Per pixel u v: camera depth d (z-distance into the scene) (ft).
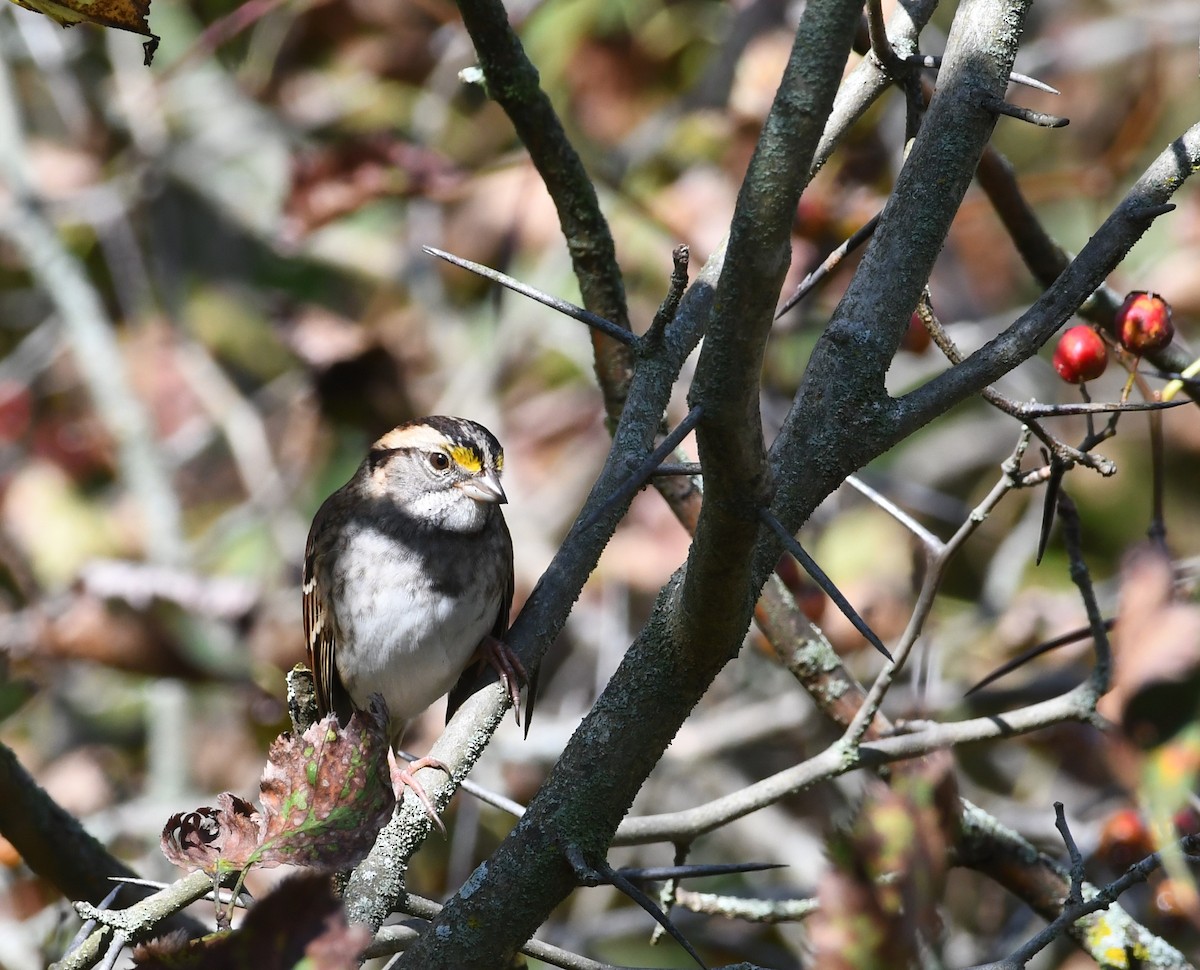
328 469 41.09
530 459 41.50
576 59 42.11
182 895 16.90
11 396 43.11
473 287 43.37
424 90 44.62
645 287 39.83
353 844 13.19
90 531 41.19
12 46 48.42
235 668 34.76
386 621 25.55
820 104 11.87
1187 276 36.24
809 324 40.73
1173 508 43.57
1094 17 48.44
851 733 21.07
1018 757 37.47
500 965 15.53
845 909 13.98
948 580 42.11
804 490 15.19
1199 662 16.55
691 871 16.92
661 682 15.10
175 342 44.93
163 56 45.75
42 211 43.78
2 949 27.71
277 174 46.57
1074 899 16.37
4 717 36.47
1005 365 15.11
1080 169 40.50
